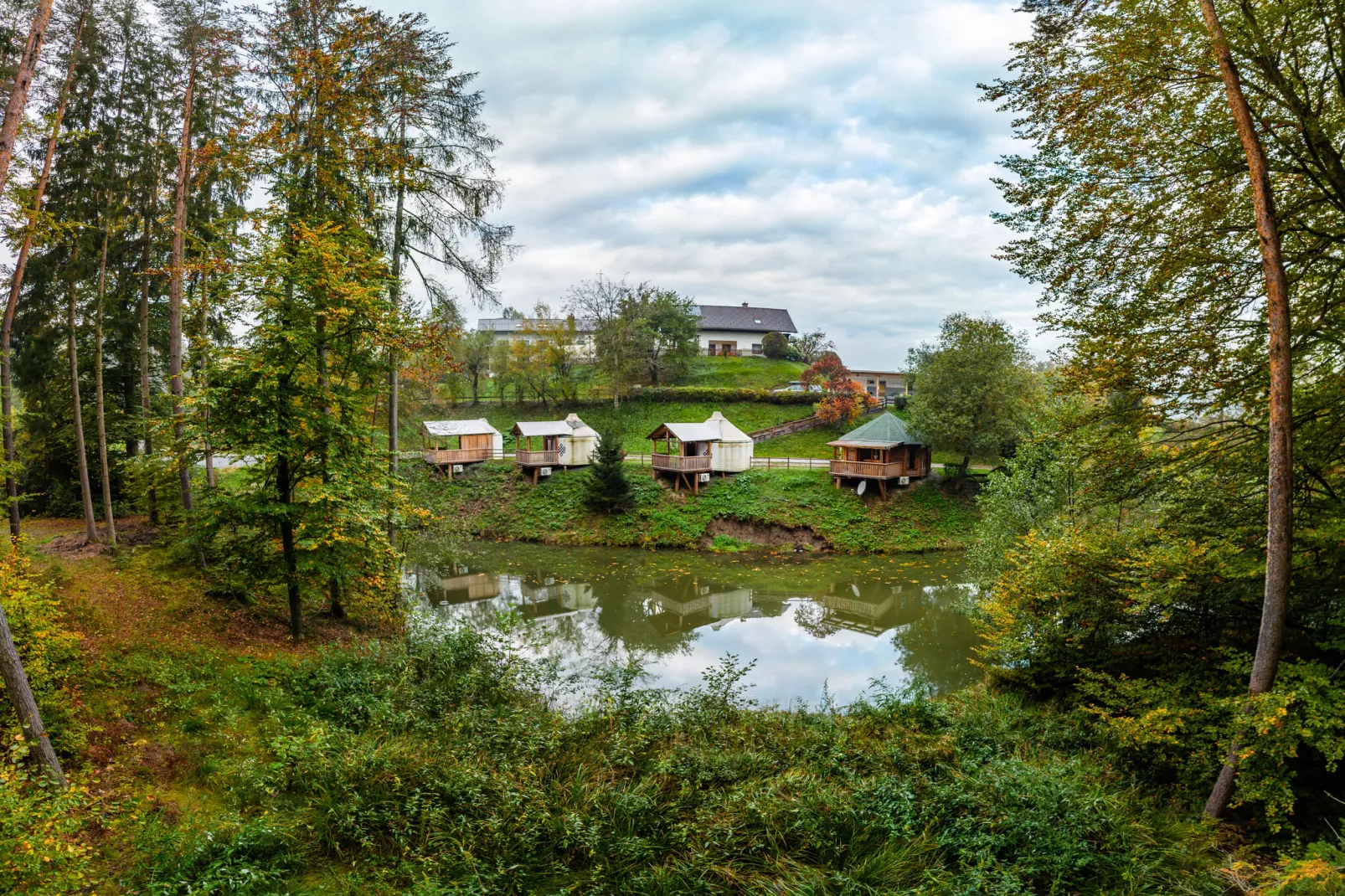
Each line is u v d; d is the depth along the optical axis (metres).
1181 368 9.02
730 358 65.06
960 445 33.62
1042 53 8.73
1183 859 6.74
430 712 9.98
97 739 7.59
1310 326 8.55
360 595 14.51
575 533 32.91
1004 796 7.58
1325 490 8.64
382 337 11.59
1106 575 10.41
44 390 19.50
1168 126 8.62
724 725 10.41
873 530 32.00
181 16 14.45
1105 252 9.24
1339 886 5.33
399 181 14.08
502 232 15.91
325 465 11.30
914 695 12.82
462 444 37.91
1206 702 8.44
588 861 6.78
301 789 7.42
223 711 8.79
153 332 20.03
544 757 8.74
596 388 53.88
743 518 32.62
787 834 7.15
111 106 15.31
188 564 14.28
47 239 10.49
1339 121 8.12
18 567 7.77
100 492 21.62
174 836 6.07
